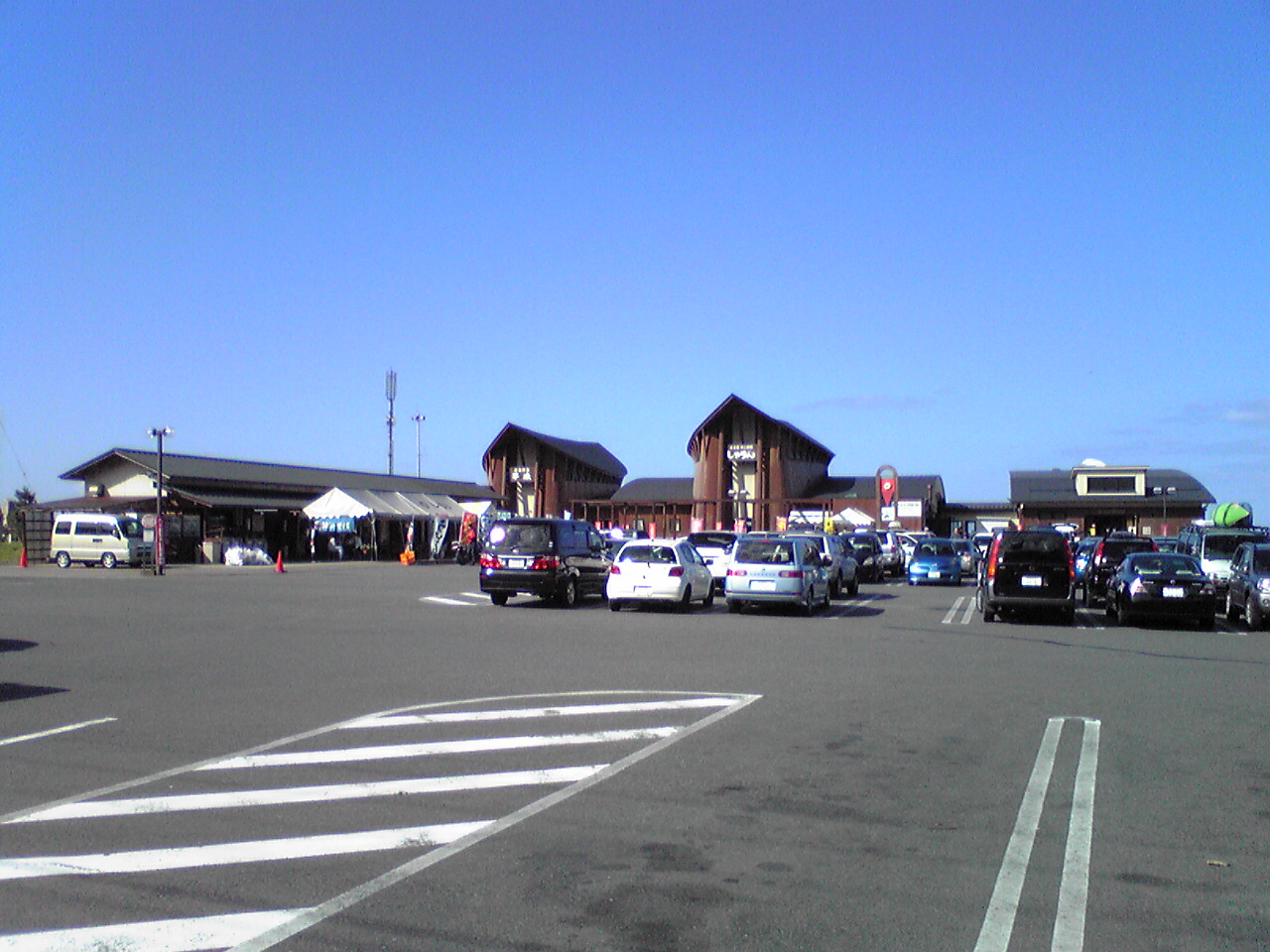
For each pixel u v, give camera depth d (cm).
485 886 546
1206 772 812
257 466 5647
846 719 1020
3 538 5716
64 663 1385
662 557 2362
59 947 468
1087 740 929
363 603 2434
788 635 1842
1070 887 551
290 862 585
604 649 1587
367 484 6309
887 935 484
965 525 7856
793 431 7181
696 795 730
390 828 651
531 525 2400
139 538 4262
